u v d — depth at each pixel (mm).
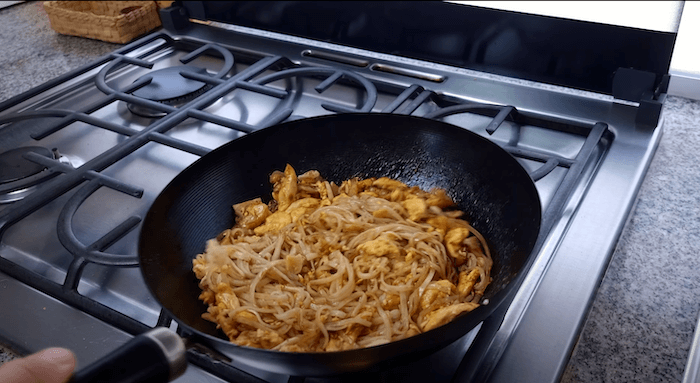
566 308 380
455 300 388
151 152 612
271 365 294
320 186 497
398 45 757
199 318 388
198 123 657
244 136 476
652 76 581
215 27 875
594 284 397
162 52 839
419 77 695
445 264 421
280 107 681
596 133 547
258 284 417
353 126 498
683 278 419
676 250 445
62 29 903
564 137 584
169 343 257
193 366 357
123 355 249
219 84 682
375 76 698
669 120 614
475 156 457
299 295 401
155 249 385
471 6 668
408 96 627
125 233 462
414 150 493
